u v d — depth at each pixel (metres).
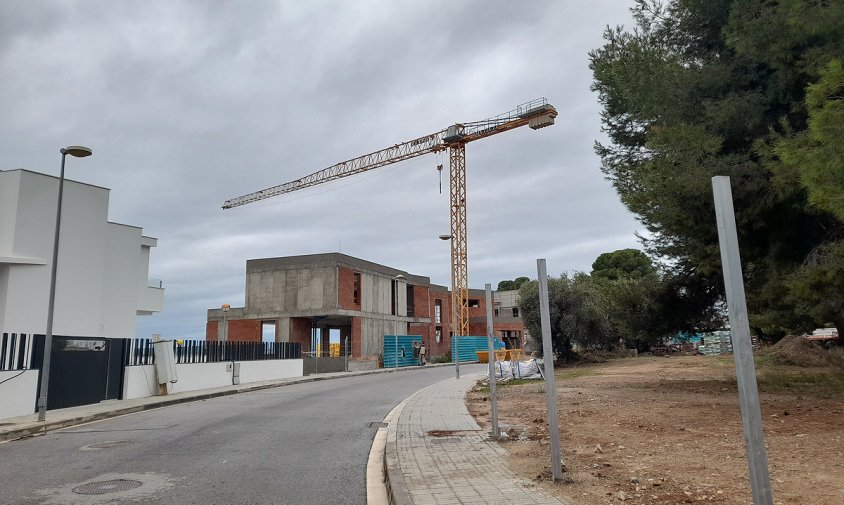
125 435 11.50
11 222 25.38
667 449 7.68
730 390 15.50
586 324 35.69
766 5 12.21
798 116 12.97
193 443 10.23
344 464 8.31
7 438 11.77
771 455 6.98
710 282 18.20
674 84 14.62
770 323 13.84
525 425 10.67
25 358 15.19
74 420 13.95
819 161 7.36
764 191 12.50
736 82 14.07
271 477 7.50
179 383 22.31
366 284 53.59
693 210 13.16
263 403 17.47
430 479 6.59
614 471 6.57
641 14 17.67
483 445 8.75
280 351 30.81
